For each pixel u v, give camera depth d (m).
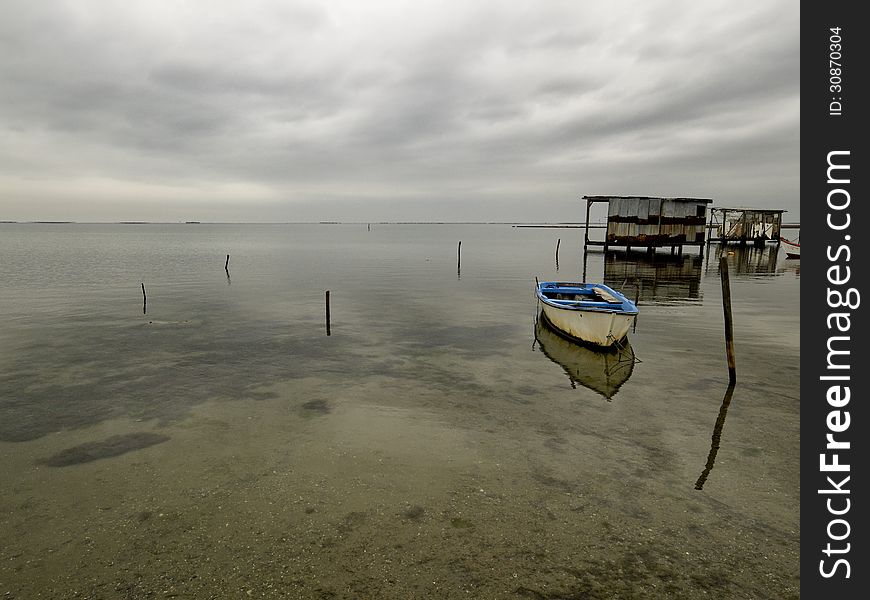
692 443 8.68
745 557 5.70
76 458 8.19
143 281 33.75
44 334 17.55
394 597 5.08
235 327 18.84
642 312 21.48
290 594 5.13
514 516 6.51
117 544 5.94
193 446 8.65
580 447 8.56
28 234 172.12
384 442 8.77
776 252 54.53
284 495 7.03
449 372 13.09
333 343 16.33
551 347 15.70
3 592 5.15
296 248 81.69
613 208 46.62
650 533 6.14
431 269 43.09
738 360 13.87
